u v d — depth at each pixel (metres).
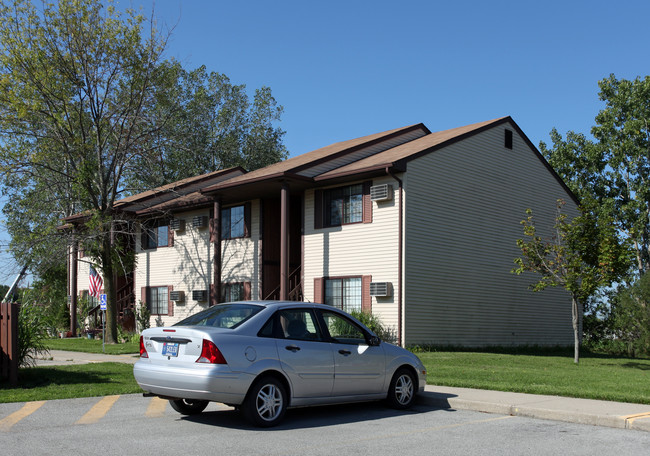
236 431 7.63
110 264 25.88
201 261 27.91
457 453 6.46
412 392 9.54
